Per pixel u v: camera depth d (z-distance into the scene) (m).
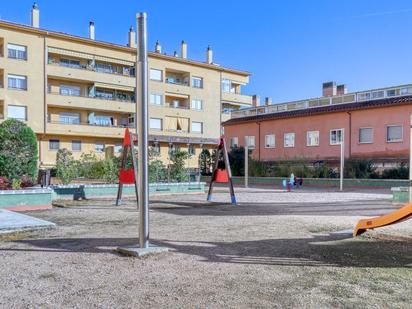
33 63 42.16
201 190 23.17
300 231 9.84
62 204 16.53
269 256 7.20
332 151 35.88
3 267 6.47
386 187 28.22
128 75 49.31
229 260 6.90
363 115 33.78
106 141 48.03
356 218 12.25
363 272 6.20
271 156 41.00
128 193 19.84
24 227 9.88
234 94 60.25
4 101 40.34
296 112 39.66
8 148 16.28
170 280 5.77
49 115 44.44
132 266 6.50
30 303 4.86
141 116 7.43
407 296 5.08
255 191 25.70
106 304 4.82
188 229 10.18
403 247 7.99
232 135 45.16
